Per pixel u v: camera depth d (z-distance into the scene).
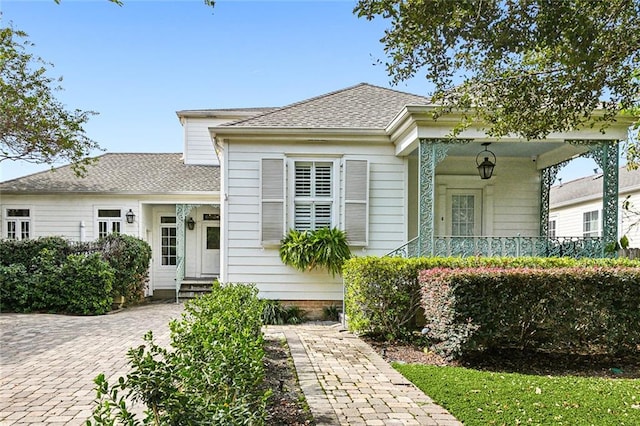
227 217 10.14
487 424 3.67
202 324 3.55
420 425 3.64
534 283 6.02
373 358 6.06
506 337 6.06
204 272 16.25
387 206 10.41
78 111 13.70
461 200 11.59
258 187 10.20
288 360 5.93
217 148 10.84
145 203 14.91
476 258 7.95
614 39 4.11
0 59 11.86
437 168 11.52
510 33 3.74
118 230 14.75
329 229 10.06
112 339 7.76
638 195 14.54
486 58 4.37
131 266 13.22
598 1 3.77
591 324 6.04
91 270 11.50
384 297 7.41
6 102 12.06
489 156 11.45
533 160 11.61
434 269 6.95
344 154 10.33
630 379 5.37
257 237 10.15
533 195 11.56
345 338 7.57
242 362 2.74
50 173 16.14
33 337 8.01
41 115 12.84
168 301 14.99
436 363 6.05
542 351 6.43
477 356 6.19
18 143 12.94
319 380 4.95
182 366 2.38
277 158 10.13
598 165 8.91
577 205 18.08
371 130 10.05
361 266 7.52
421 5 3.57
